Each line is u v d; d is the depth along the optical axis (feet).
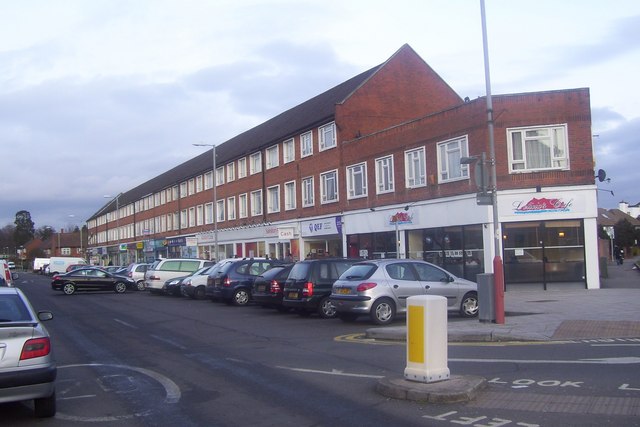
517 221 79.77
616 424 21.24
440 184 89.86
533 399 24.88
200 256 193.77
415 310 26.94
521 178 79.66
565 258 79.10
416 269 53.93
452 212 87.15
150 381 31.01
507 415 22.77
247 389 28.53
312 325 54.08
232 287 78.59
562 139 79.87
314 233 123.85
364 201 107.65
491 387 27.14
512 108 80.48
